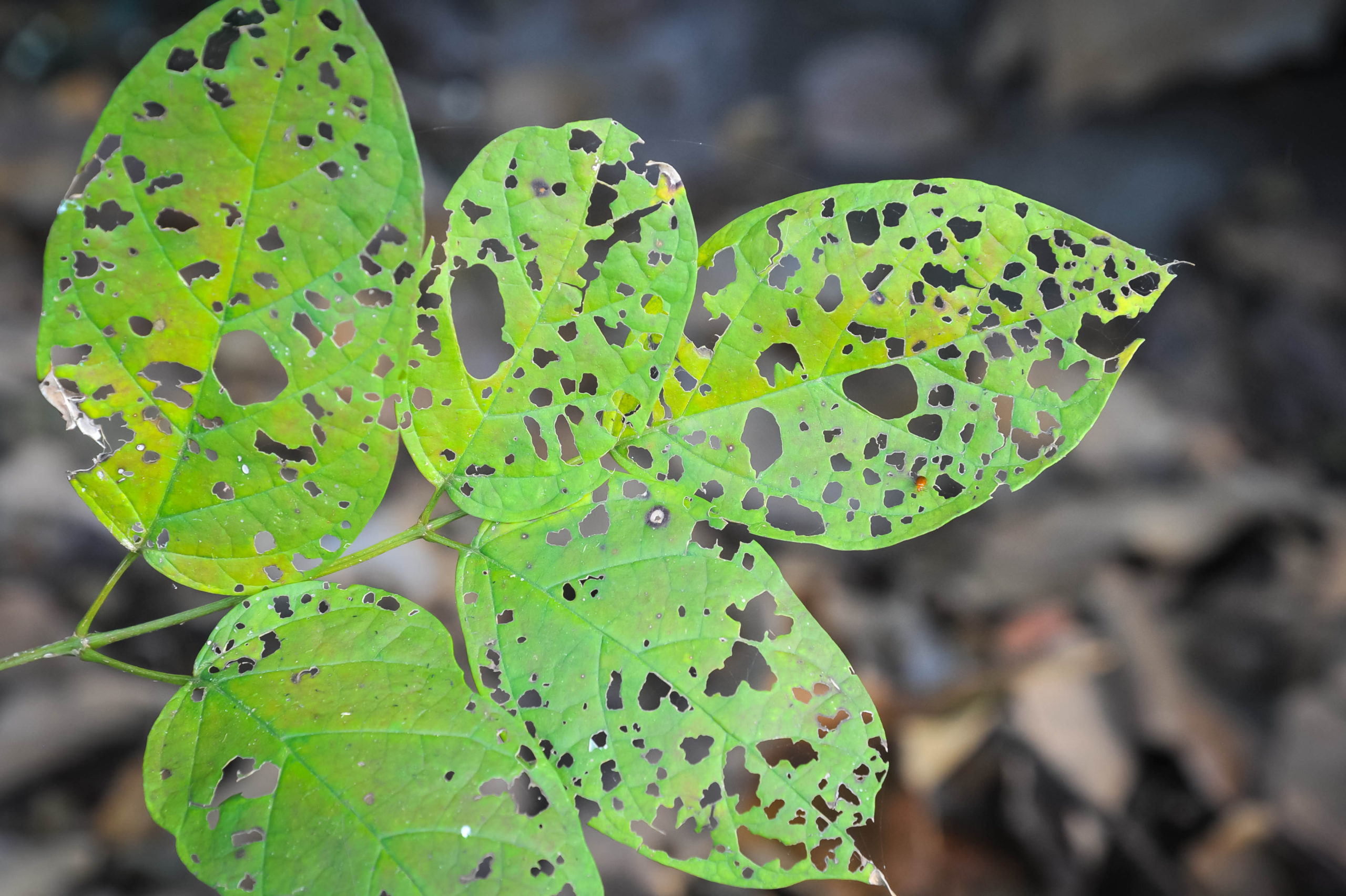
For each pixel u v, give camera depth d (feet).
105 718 3.05
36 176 5.48
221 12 1.54
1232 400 5.12
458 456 1.65
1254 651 3.68
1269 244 5.80
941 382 1.66
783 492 1.67
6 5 7.16
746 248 1.66
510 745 1.59
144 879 2.88
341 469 1.61
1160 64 6.86
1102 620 3.71
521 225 1.63
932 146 7.27
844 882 2.95
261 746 1.58
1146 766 3.37
